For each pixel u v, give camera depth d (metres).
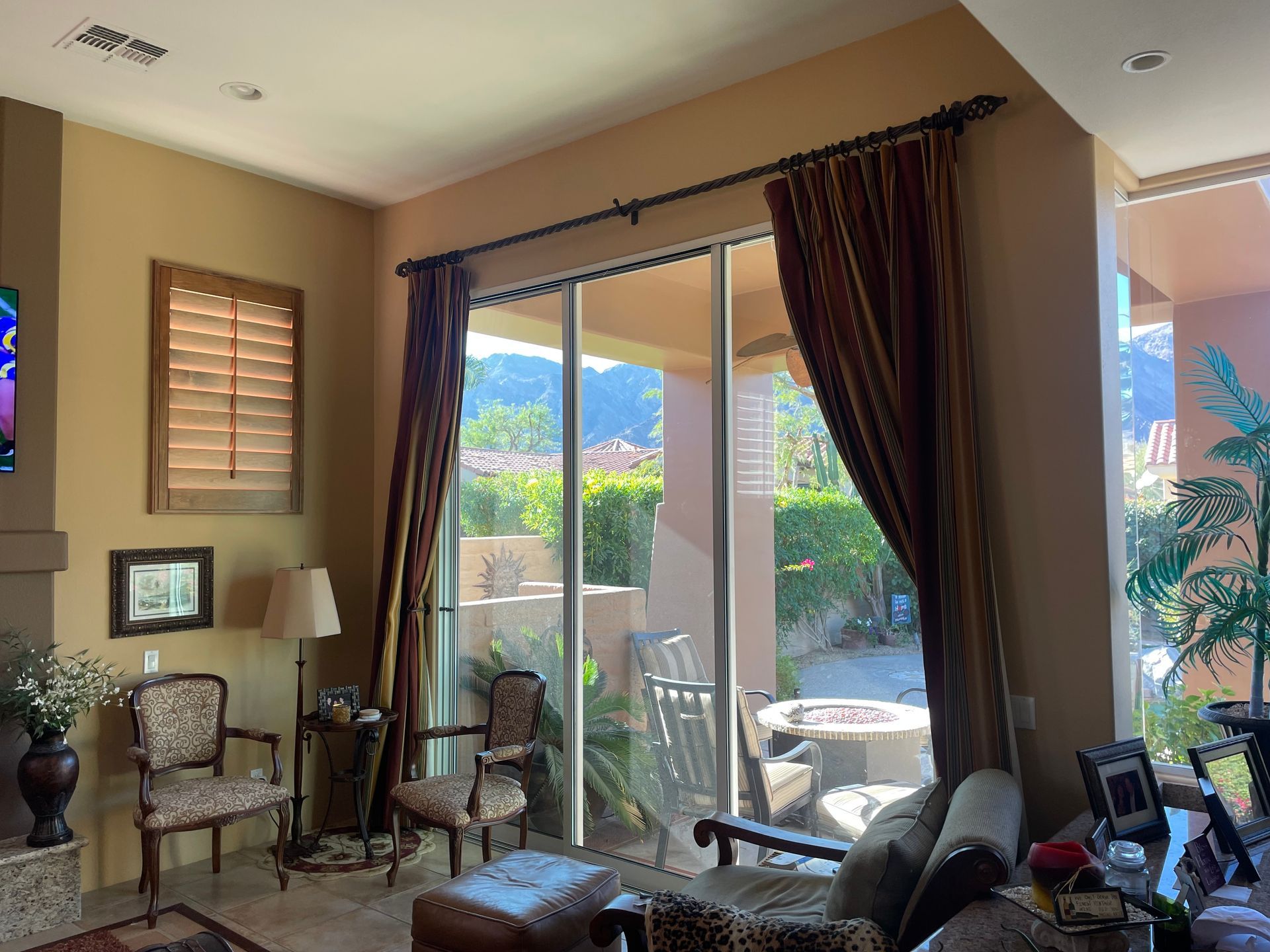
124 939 3.42
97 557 3.99
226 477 4.43
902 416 2.96
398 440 4.74
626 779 3.94
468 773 4.51
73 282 3.96
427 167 4.54
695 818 3.70
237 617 4.48
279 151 4.34
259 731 4.09
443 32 3.23
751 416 3.60
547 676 4.30
